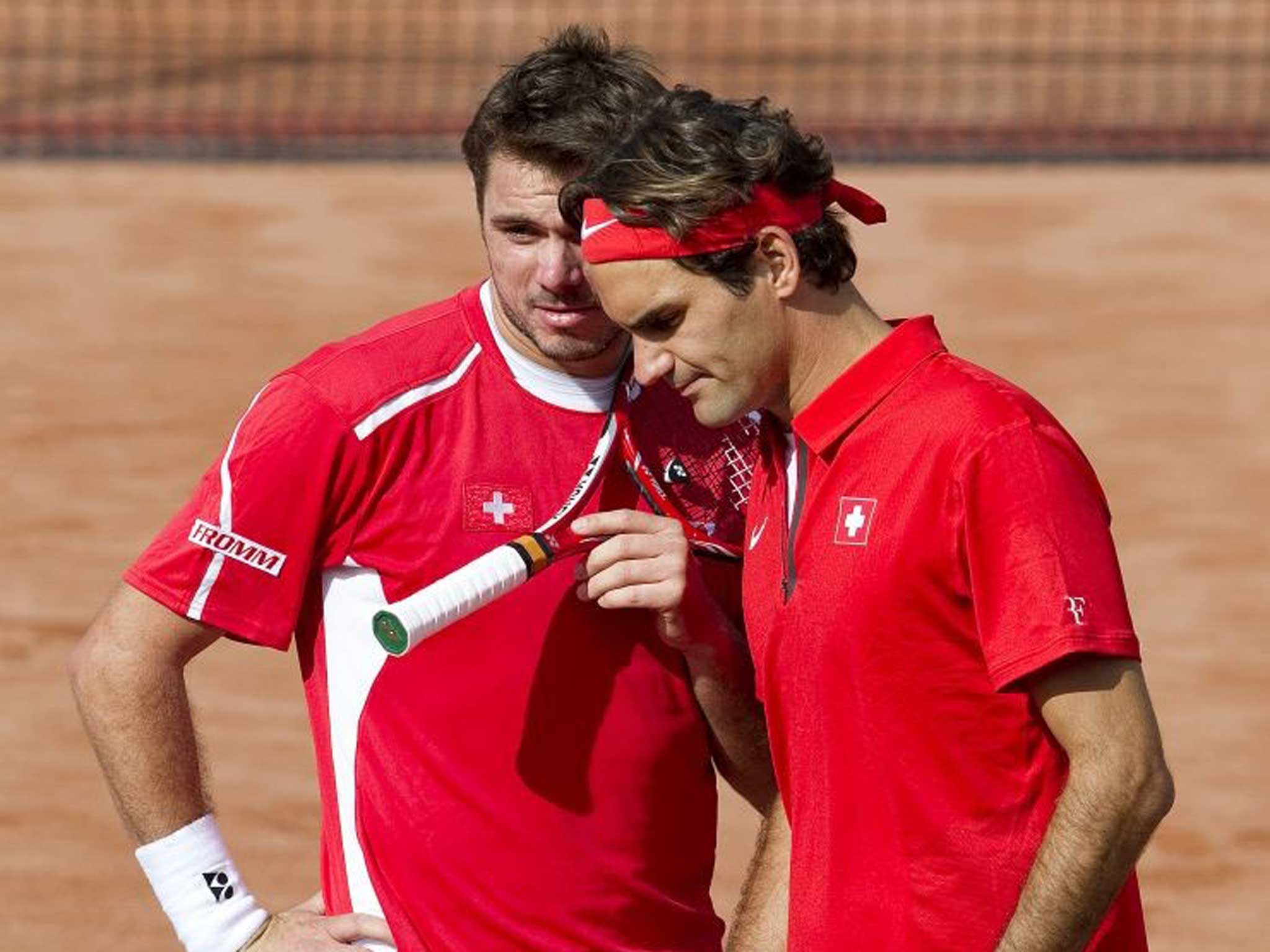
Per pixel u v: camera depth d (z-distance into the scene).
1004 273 54.12
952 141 69.75
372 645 13.80
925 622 11.86
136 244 55.88
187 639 13.70
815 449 12.15
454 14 88.44
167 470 38.50
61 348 46.38
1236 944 22.88
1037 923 11.49
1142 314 50.41
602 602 13.32
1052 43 85.50
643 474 13.88
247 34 84.38
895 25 88.38
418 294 51.50
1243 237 58.12
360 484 13.59
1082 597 11.34
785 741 12.85
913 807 12.09
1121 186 64.06
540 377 13.74
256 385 43.94
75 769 26.75
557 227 13.00
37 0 88.31
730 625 14.01
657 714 13.93
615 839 13.91
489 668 13.66
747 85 78.44
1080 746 11.45
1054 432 11.77
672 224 11.72
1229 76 80.31
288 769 26.53
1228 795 26.41
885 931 12.32
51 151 65.88
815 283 12.20
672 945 14.29
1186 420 42.53
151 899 23.56
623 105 12.93
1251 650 31.03
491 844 13.76
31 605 31.84
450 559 13.65
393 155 67.12
